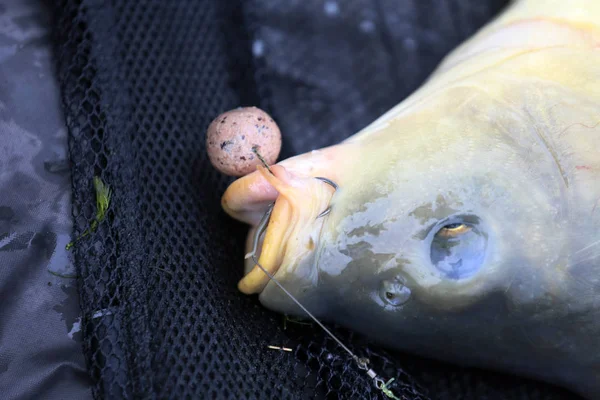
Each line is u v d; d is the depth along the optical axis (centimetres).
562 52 37
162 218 38
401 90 45
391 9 46
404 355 39
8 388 37
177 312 36
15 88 39
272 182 35
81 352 38
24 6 40
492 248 35
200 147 40
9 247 38
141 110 40
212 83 42
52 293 38
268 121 38
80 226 37
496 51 39
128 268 36
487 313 35
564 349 36
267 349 37
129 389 35
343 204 35
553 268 35
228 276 38
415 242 35
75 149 38
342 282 35
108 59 39
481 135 36
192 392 36
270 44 44
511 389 40
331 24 45
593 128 35
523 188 35
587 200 35
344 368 37
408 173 35
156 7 41
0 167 39
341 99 45
